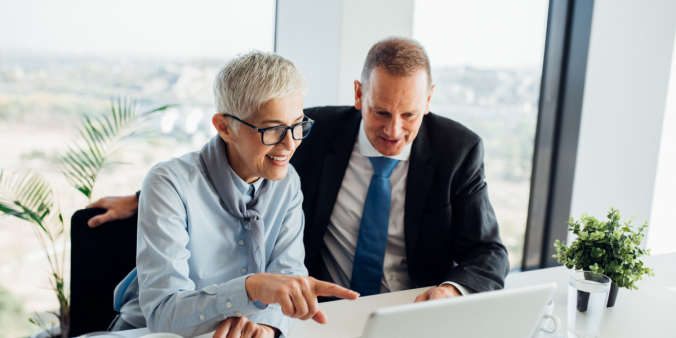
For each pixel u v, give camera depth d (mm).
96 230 1384
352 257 1661
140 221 1142
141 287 1100
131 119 1983
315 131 1711
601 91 2711
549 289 886
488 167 2758
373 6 2021
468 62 2555
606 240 1264
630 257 1251
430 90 1511
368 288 1608
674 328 1199
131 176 2029
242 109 1099
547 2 2693
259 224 1266
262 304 1002
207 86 2084
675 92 2602
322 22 2021
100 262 1389
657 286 1492
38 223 1824
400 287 1680
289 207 1396
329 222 1690
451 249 1669
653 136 2660
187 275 1131
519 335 914
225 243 1259
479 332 857
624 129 2705
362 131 1680
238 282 998
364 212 1614
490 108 2688
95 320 1394
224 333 999
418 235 1625
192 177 1212
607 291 1075
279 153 1146
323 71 2057
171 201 1143
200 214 1213
